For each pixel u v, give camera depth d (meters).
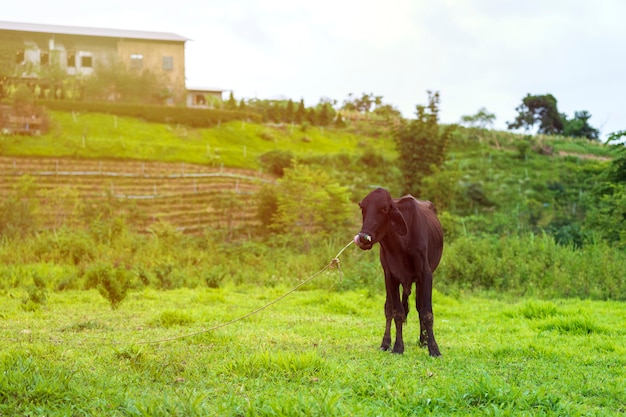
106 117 61.38
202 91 78.75
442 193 41.75
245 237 39.50
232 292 18.25
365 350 9.10
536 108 90.12
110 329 10.98
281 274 21.61
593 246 21.61
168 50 71.25
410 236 9.06
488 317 13.33
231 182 50.50
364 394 6.53
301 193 38.75
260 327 11.36
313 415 5.43
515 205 47.25
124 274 16.39
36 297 14.14
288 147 64.25
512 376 7.31
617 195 24.19
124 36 69.75
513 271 19.55
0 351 8.30
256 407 5.54
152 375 7.17
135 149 53.31
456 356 8.73
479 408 5.95
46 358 7.95
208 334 9.86
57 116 59.44
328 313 13.66
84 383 6.59
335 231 36.62
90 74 69.00
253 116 68.81
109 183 47.03
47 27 69.19
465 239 22.25
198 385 6.75
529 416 5.64
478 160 61.50
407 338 10.43
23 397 5.88
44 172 46.72
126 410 5.61
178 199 45.69
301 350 8.94
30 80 65.69
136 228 38.00
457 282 19.36
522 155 64.50
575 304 15.68
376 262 20.34
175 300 15.84
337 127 74.31
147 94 68.94
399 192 44.03
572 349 9.25
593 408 6.17
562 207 47.69
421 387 6.65
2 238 25.77
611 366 8.21
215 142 61.12
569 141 76.06
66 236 23.84
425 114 44.28
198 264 23.34
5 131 52.09
